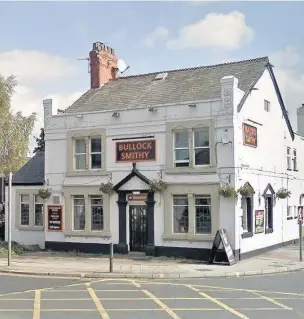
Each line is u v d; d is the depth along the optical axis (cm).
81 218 2341
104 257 2119
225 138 2009
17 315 1027
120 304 1147
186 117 2094
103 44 2786
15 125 2308
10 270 1728
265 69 2377
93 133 2298
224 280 1559
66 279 1574
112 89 2634
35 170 2584
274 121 2488
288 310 1074
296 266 1842
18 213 2553
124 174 2220
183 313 1046
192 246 2059
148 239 2148
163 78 2542
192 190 2070
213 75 2391
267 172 2359
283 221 2562
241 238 2042
